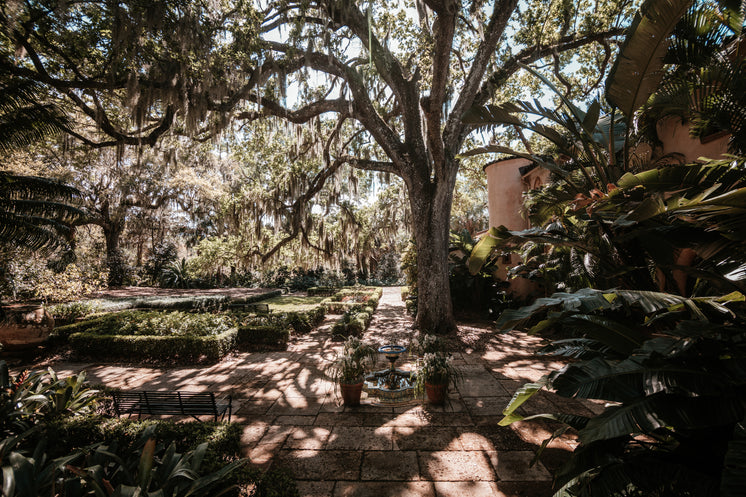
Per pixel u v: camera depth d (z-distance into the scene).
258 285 32.69
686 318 3.32
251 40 9.33
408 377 7.28
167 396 5.28
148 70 8.92
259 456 4.70
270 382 7.75
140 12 7.70
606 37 11.74
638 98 4.98
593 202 4.17
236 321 11.94
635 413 2.49
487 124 7.07
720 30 4.70
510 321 3.17
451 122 11.77
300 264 19.39
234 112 11.64
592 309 2.84
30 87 8.40
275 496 3.33
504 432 5.23
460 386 7.17
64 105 12.01
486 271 15.05
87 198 22.97
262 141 16.12
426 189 11.85
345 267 31.69
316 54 10.64
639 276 4.23
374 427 5.48
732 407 2.34
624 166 5.37
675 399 2.50
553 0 11.87
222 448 4.07
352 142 16.19
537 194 7.64
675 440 3.10
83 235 24.12
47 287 13.39
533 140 20.36
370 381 7.31
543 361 8.80
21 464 3.04
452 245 16.84
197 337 9.64
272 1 11.23
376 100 13.80
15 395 4.76
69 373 8.70
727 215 2.89
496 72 12.14
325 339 11.81
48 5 7.71
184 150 15.65
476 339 10.76
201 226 30.73
